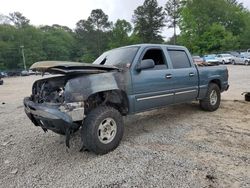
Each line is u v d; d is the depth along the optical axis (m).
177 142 4.44
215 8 59.50
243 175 3.20
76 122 3.90
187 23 59.28
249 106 7.02
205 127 5.24
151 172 3.37
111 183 3.16
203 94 6.21
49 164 3.80
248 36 56.16
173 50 5.55
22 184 3.25
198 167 3.45
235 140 4.42
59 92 3.83
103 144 3.97
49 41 96.75
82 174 3.42
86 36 94.19
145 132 5.09
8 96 12.51
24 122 6.45
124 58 4.76
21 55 85.81
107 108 4.08
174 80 5.27
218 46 53.44
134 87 4.50
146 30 78.56
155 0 78.44
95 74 4.00
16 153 4.29
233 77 15.65
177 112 6.62
